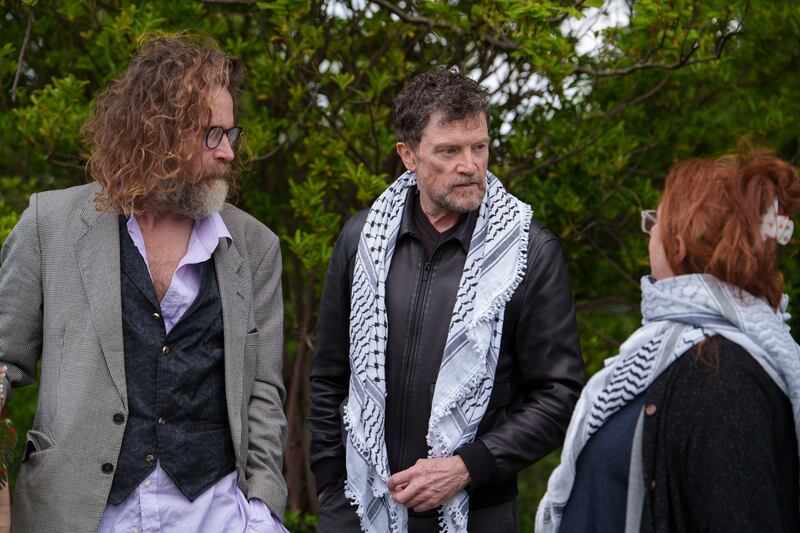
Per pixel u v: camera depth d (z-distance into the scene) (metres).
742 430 1.80
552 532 2.13
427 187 2.63
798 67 4.39
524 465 2.58
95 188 2.54
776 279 1.97
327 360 2.88
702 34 3.78
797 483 1.89
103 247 2.45
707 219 1.94
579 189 4.06
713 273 1.94
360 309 2.71
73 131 3.53
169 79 2.45
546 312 2.64
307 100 3.86
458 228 2.71
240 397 2.50
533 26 3.41
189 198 2.46
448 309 2.65
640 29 3.68
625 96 4.14
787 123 4.15
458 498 2.56
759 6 4.07
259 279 2.65
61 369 2.40
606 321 4.69
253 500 2.50
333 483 2.79
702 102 4.21
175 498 2.41
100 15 3.88
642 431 1.94
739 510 1.78
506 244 2.67
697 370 1.87
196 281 2.50
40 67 3.99
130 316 2.42
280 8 3.42
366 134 3.84
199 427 2.45
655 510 1.89
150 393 2.41
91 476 2.36
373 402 2.64
